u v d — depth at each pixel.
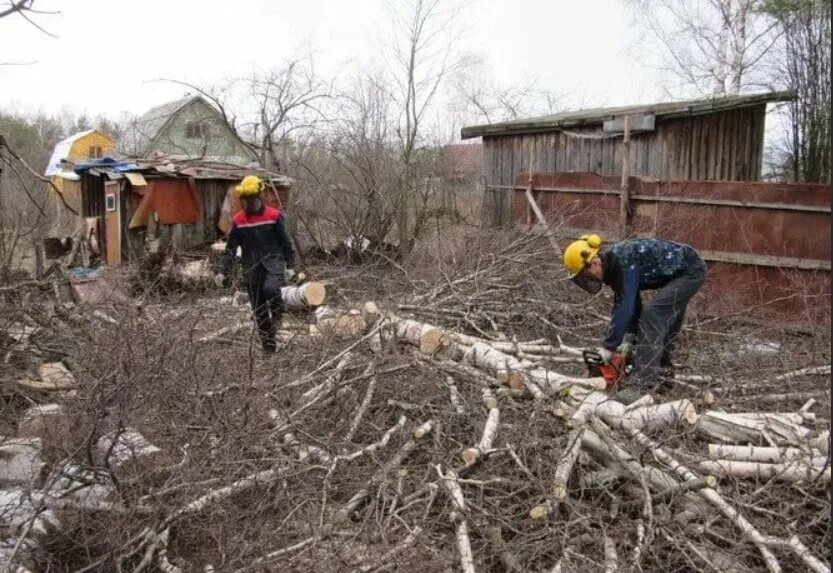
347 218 12.83
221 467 3.71
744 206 7.65
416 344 5.39
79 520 3.52
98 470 3.61
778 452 3.79
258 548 3.42
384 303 6.19
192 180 13.02
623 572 3.19
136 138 23.06
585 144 10.84
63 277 8.56
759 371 5.32
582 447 4.01
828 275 7.06
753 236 7.60
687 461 3.79
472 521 3.62
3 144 6.74
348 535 3.62
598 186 9.28
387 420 4.78
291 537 3.66
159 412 4.11
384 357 5.01
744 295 7.59
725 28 15.60
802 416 4.35
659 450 3.80
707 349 5.89
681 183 8.26
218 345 6.02
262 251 6.49
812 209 7.17
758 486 3.64
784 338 6.25
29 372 5.67
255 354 5.56
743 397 4.93
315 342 5.60
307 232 12.84
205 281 10.22
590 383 4.49
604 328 6.72
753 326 7.06
